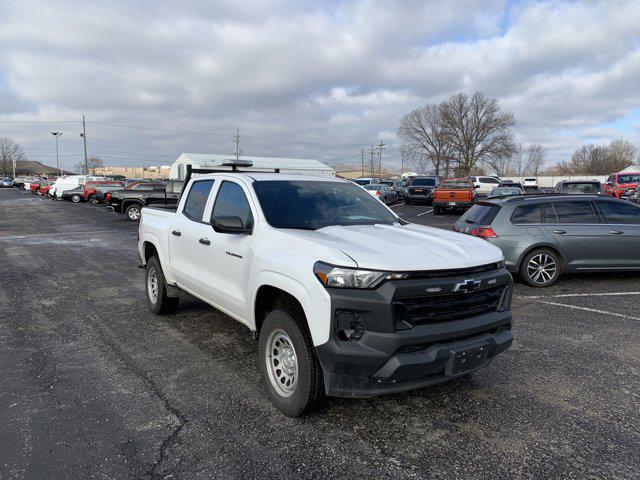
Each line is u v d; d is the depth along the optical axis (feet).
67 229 58.39
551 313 20.16
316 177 16.14
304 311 10.32
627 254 25.29
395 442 10.27
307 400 10.75
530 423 11.06
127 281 27.17
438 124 266.57
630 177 92.07
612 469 9.29
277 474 9.14
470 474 9.14
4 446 10.02
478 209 27.68
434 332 9.96
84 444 10.12
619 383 13.19
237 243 13.39
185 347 16.11
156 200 66.80
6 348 15.96
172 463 9.47
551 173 376.68
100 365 14.49
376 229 12.91
